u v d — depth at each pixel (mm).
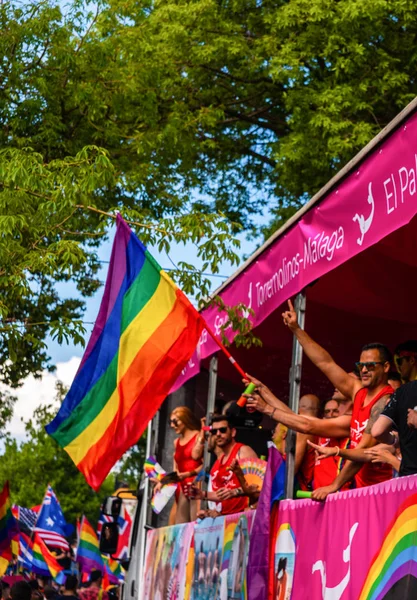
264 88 20203
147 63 16922
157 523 12320
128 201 16609
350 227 6227
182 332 7828
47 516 21203
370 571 5277
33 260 9016
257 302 8195
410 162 5406
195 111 19547
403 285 7887
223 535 8117
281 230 7535
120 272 8234
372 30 17281
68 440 7969
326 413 7594
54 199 9148
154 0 19281
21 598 9773
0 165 9297
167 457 12664
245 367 10523
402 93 17625
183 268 9016
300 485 7441
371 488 5426
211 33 19062
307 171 17859
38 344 9492
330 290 8086
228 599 7691
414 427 4895
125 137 16641
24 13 13781
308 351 6945
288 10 17484
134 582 12547
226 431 8836
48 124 14219
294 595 6484
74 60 14383
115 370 7969
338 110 16906
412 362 6324
